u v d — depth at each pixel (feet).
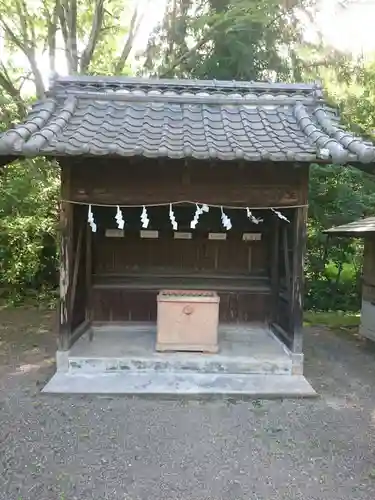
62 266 18.08
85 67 37.09
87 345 20.31
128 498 11.03
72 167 17.31
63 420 14.97
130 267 23.88
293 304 18.60
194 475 12.03
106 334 22.34
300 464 12.66
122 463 12.53
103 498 11.01
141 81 20.18
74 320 20.40
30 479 11.73
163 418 15.20
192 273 24.03
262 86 20.56
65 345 18.38
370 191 34.71
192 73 35.40
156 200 17.42
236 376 18.44
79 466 12.35
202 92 20.33
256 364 18.67
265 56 33.88
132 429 14.43
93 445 13.43
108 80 20.06
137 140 15.81
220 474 12.10
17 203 33.73
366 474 12.24
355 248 35.91
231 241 23.99
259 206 17.62
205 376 18.37
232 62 33.63
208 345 19.52
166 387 17.25
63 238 17.90
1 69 37.09
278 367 18.70
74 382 17.60
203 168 17.40
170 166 17.31
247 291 24.06
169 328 19.48
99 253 23.73
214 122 18.07
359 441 13.98
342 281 36.91
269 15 31.60
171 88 20.30
